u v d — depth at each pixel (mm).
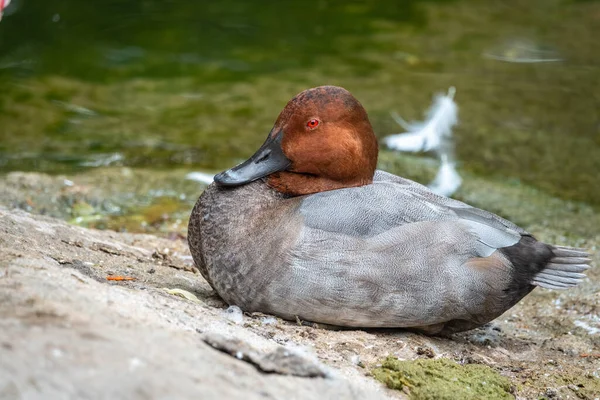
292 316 8281
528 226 12820
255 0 22750
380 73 18688
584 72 18953
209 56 19359
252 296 8203
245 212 8375
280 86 17984
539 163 15172
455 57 19672
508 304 8609
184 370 5770
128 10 21562
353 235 8117
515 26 21531
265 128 16328
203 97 17531
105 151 15117
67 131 15867
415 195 8617
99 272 8664
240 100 17406
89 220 12383
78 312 6266
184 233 12148
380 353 7941
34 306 6180
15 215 9820
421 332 8812
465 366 7855
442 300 8234
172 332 6461
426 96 17609
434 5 22828
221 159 14977
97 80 18109
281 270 8031
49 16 20766
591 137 16203
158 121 16484
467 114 16969
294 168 8664
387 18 21906
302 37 20531
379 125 16172
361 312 8156
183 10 21812
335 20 21656
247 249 8148
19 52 18969
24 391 5105
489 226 8555
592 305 10281
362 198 8367
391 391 7090
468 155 15406
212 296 9008
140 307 6926
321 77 18391
